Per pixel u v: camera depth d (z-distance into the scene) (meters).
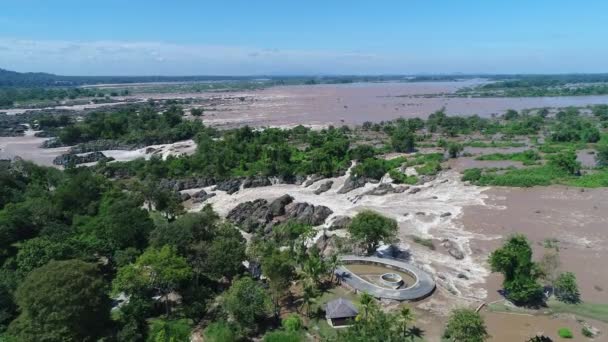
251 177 146.50
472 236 99.25
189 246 75.38
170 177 152.62
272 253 74.38
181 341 57.94
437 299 71.69
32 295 53.28
